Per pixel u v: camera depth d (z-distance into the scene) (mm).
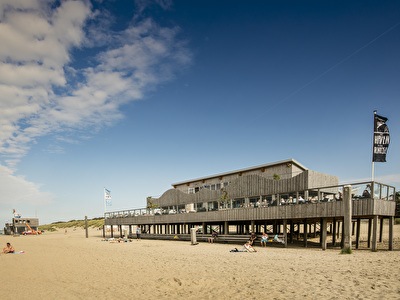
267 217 23531
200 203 32125
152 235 38062
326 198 20453
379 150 18594
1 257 22891
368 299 7180
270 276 10859
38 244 37781
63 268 15984
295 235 30922
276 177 26438
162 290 9781
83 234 64500
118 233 61656
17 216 92750
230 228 52906
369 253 16469
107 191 48250
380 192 18344
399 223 44438
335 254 16625
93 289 10586
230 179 34375
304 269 11867
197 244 27125
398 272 10078
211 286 9875
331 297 7590
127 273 13359
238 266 13609
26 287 11688
